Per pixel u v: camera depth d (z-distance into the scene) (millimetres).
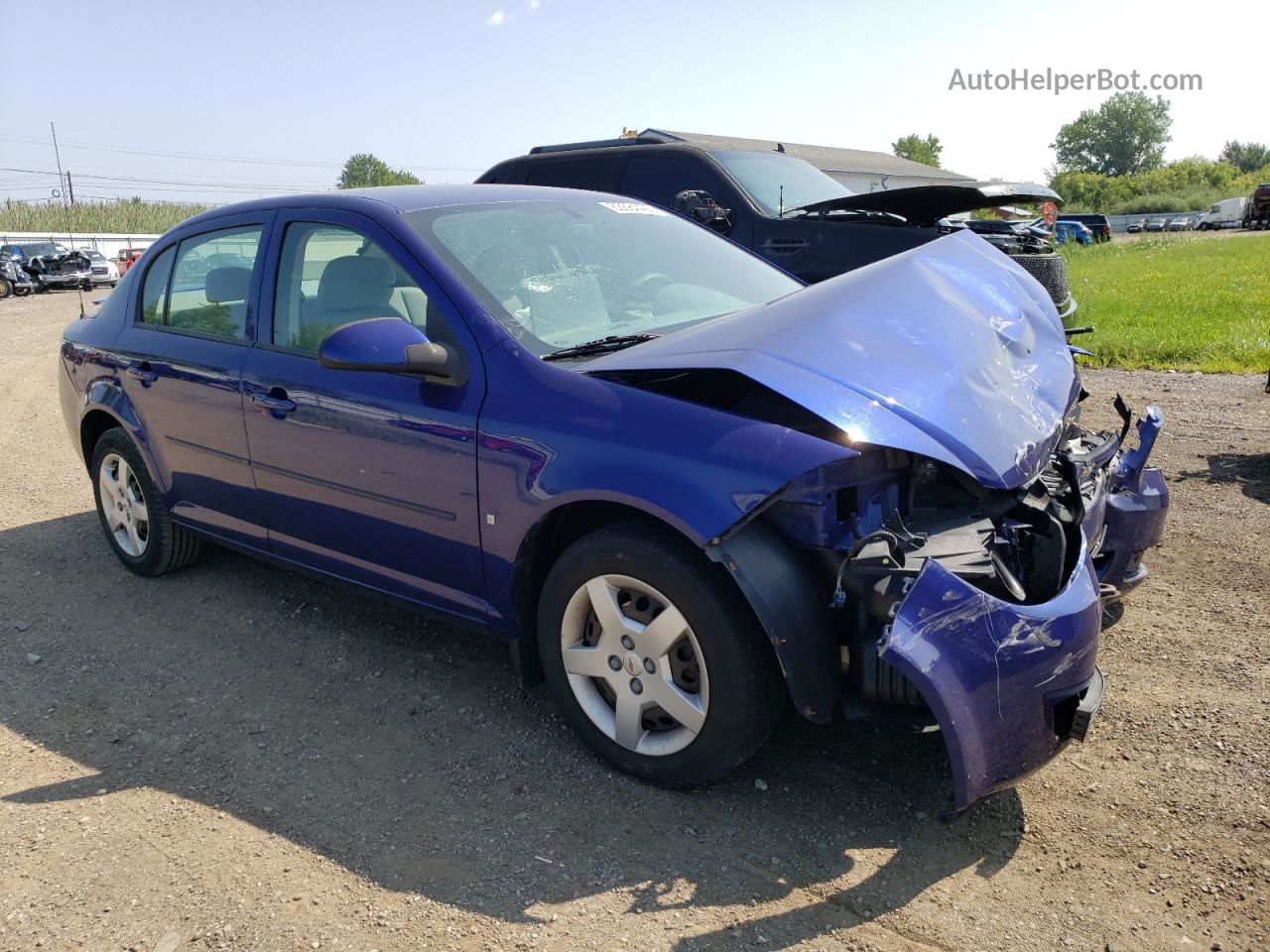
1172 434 6465
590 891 2420
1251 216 59469
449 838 2652
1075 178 85688
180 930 2342
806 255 7223
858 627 2486
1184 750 2867
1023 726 2352
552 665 2971
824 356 2645
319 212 3652
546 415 2811
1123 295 15797
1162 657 3418
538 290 3297
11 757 3164
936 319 3016
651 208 4238
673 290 3641
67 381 4789
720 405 2846
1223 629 3602
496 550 2979
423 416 3072
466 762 3025
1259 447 6008
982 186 6516
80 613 4297
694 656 2664
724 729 2588
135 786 2969
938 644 2262
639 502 2553
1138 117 110938
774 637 2424
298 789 2920
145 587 4555
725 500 2430
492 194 3805
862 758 2920
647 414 2652
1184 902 2275
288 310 3650
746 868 2473
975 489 2736
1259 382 8211
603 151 8359
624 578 2709
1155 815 2588
